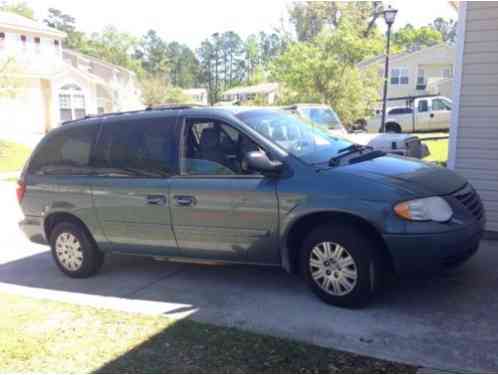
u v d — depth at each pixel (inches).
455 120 244.1
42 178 225.0
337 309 167.5
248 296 185.2
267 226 172.7
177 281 209.0
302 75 822.5
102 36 2844.5
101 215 209.3
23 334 161.5
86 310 180.2
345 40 815.1
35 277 230.1
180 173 189.3
